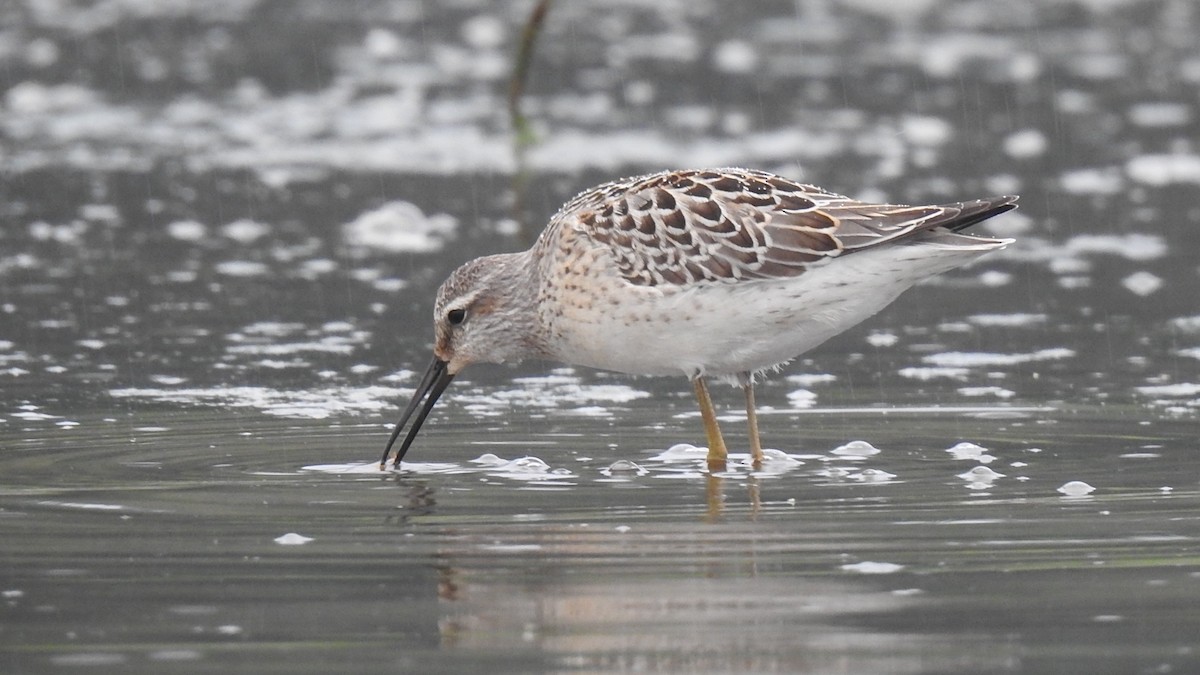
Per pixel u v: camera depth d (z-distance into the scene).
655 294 12.00
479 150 24.20
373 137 25.08
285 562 9.20
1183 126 26.12
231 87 28.02
